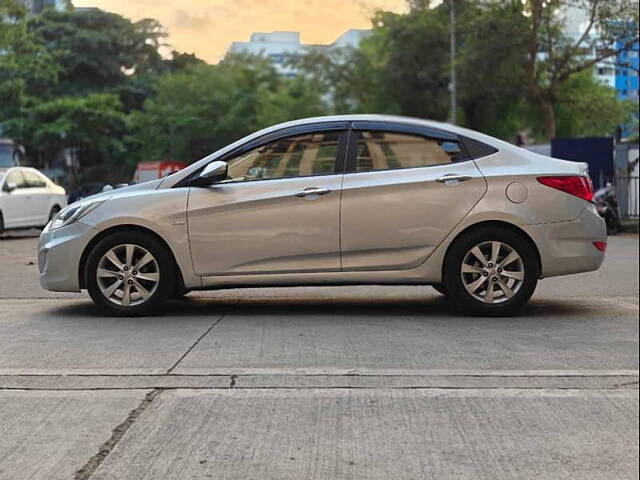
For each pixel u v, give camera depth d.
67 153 49.00
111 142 51.56
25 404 4.32
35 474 3.47
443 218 6.86
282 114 52.62
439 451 3.75
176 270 6.91
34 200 17.12
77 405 4.30
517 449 3.79
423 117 41.19
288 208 6.84
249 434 3.92
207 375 4.86
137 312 6.90
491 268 6.93
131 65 59.78
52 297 8.20
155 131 53.12
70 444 3.79
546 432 3.99
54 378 4.79
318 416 4.17
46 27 56.56
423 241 6.87
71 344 5.75
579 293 8.87
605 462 3.65
